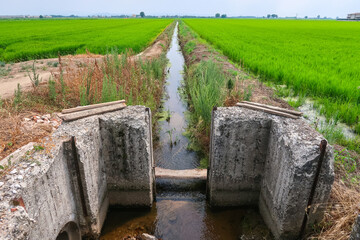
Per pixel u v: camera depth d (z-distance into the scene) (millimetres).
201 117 6816
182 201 4938
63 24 54656
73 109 4188
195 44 19328
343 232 3213
